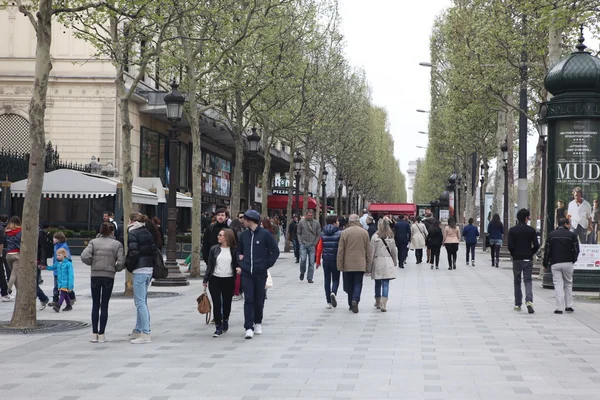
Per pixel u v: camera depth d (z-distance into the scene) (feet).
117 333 40.45
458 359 32.65
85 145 127.75
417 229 112.98
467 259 107.96
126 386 27.12
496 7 85.40
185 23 74.49
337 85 141.08
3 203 102.89
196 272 77.51
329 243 53.31
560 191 64.95
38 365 31.24
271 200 243.19
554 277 50.70
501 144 131.54
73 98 127.85
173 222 69.82
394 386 27.02
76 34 61.11
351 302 52.06
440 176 276.41
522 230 50.96
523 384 27.40
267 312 50.80
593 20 67.41
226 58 85.76
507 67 90.58
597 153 64.23
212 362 31.96
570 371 29.94
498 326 43.83
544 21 57.67
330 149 183.42
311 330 42.01
